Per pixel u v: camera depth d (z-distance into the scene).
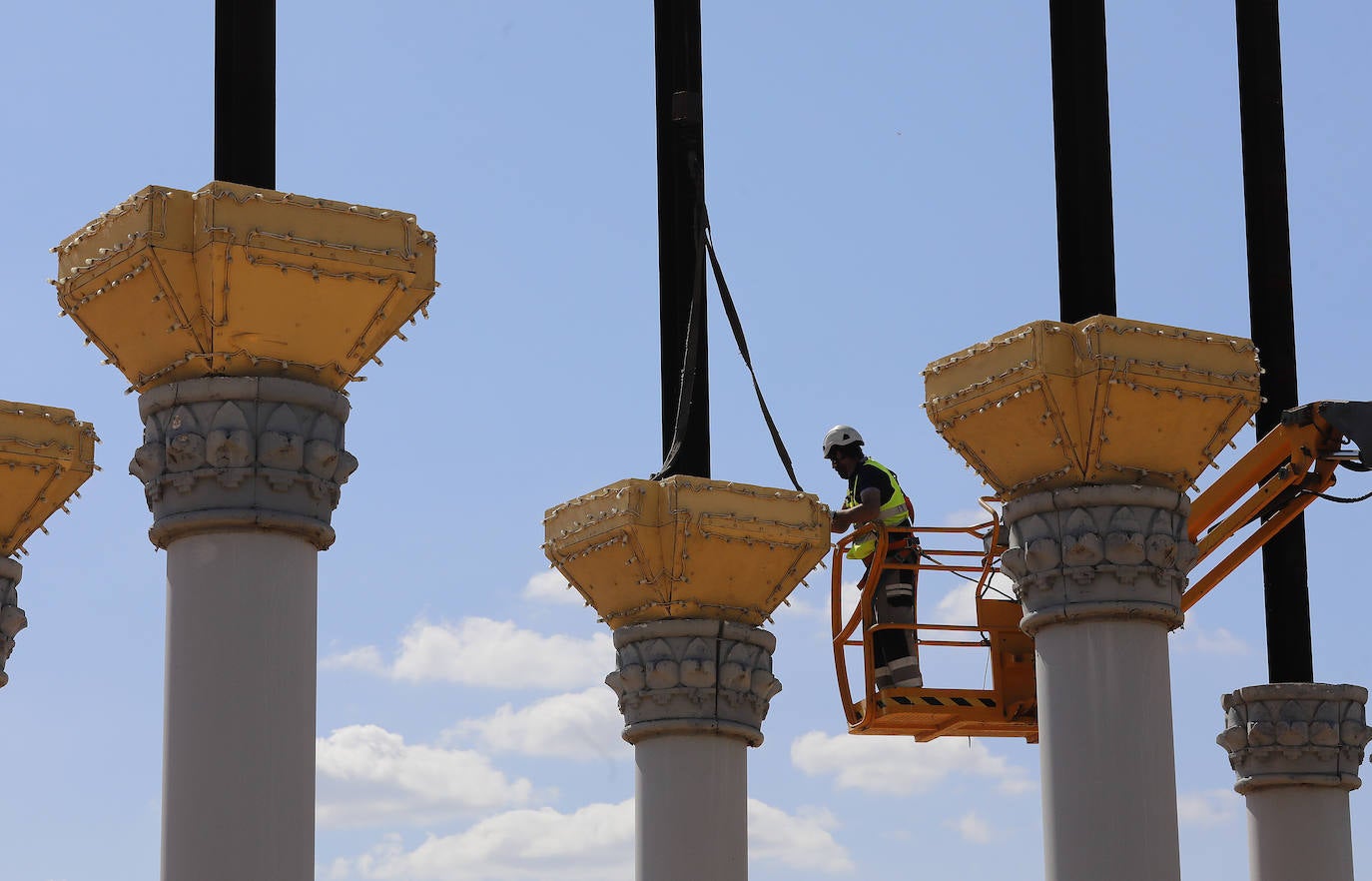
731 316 14.29
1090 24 13.37
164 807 10.62
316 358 11.11
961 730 17.06
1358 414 16.20
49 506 13.96
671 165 14.58
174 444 10.84
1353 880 16.89
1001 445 13.09
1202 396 12.87
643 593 14.24
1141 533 12.80
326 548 11.17
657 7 14.79
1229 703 17.14
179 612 10.80
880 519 16.53
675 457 14.24
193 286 10.84
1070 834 12.55
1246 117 17.12
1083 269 13.09
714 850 14.09
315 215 10.95
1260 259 16.89
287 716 10.70
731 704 14.29
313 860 10.69
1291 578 17.20
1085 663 12.73
